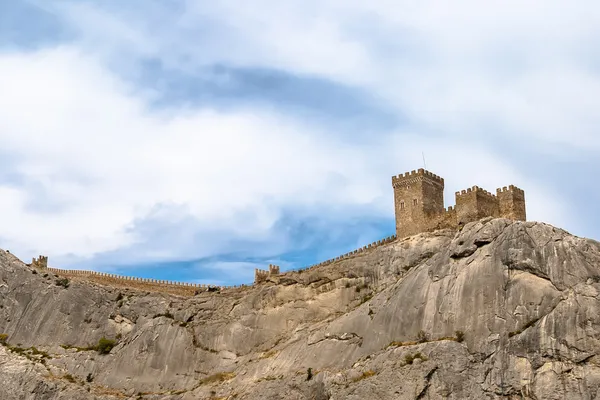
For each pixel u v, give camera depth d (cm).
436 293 12938
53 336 16675
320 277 15550
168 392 15212
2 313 17075
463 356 11806
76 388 15350
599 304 11250
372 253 15138
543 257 12250
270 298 15825
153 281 18112
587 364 10881
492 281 12394
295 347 14388
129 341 16262
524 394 11094
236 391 14212
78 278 17912
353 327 13775
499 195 14688
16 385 15362
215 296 16662
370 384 12094
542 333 11356
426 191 15100
